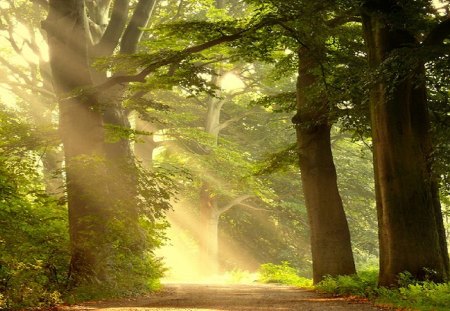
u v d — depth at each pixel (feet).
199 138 114.73
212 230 147.02
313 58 63.10
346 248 67.72
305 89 63.98
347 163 150.00
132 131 55.01
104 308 35.60
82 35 54.70
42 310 33.88
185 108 143.54
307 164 69.36
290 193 153.58
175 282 103.91
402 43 46.34
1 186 44.24
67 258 48.37
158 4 107.96
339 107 66.54
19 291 34.60
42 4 81.61
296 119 69.41
